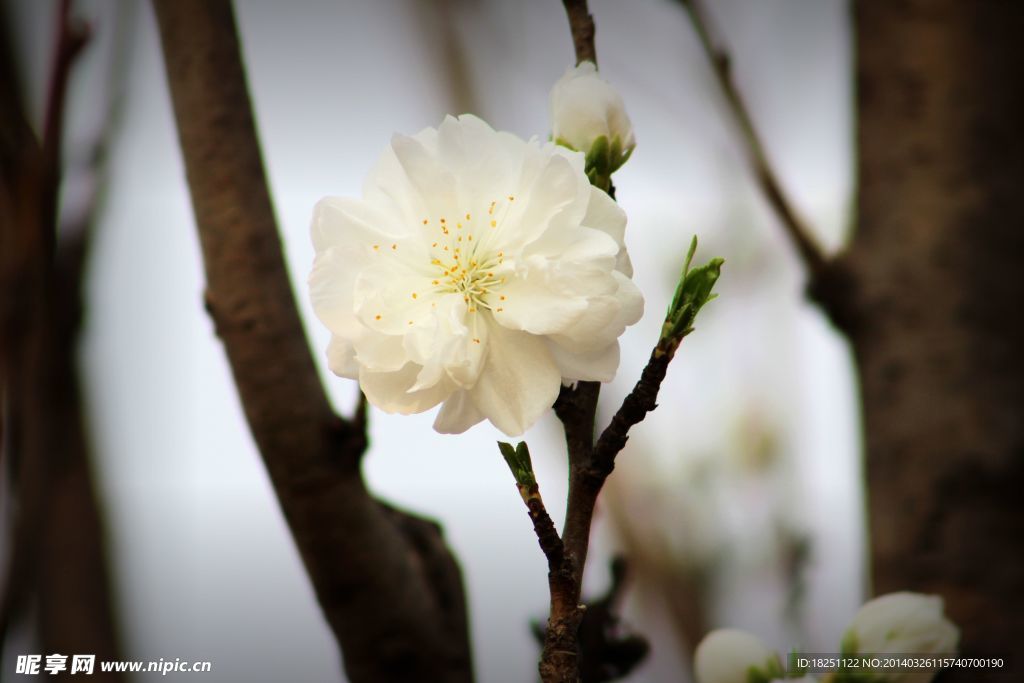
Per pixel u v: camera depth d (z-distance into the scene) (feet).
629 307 1.36
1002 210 1.72
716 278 1.32
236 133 1.51
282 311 1.50
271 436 1.49
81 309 1.58
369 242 1.40
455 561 1.57
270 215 1.51
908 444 1.68
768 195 1.73
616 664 1.53
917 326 1.70
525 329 1.37
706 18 1.73
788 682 1.45
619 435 1.32
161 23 1.52
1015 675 1.60
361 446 1.49
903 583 1.65
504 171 1.40
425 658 1.52
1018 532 1.64
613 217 1.38
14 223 1.50
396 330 1.38
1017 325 1.69
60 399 1.64
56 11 1.51
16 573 1.49
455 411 1.38
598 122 1.40
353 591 1.50
